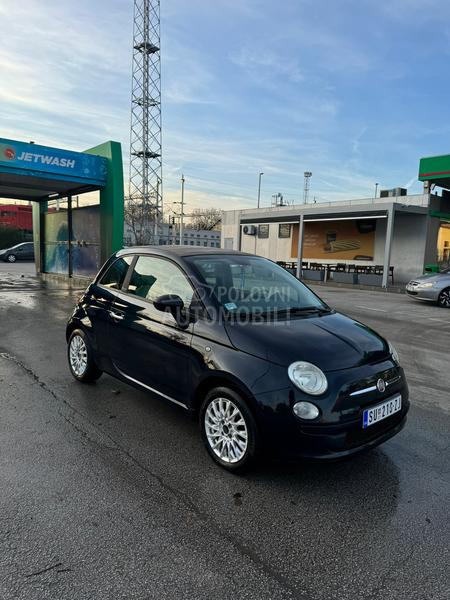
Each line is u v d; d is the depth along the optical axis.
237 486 3.10
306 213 21.89
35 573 2.24
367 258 24.08
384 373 3.22
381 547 2.52
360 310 11.94
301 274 22.59
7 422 4.01
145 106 53.22
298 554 2.44
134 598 2.10
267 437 2.98
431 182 20.69
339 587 2.21
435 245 21.94
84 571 2.27
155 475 3.20
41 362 5.93
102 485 3.05
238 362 3.13
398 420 3.33
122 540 2.51
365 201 23.94
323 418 2.88
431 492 3.09
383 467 3.42
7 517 2.68
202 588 2.18
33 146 13.00
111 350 4.46
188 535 2.57
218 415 3.34
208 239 81.94
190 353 3.47
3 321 8.77
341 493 3.05
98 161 14.32
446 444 3.84
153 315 3.92
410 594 2.18
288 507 2.87
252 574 2.28
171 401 3.73
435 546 2.54
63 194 16.91
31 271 22.50
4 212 51.75
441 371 6.12
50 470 3.22
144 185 54.47
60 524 2.63
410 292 13.58
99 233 15.16
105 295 4.66
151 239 55.31
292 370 2.97
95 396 4.71
